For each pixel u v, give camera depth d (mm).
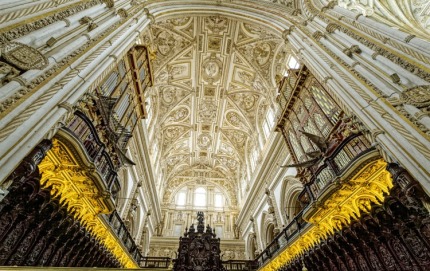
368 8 7633
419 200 3676
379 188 5648
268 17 11594
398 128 4176
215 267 9430
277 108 14477
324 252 8312
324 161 6953
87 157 5121
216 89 18500
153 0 10734
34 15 4582
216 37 15391
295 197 11961
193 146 23344
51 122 3916
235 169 23812
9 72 3812
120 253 10469
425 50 4926
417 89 4438
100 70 5578
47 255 5980
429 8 6711
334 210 6758
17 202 4664
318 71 6867
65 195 5789
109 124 7305
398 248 5758
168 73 16609
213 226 21797
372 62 5832
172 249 19641
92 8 6844
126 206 12297
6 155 3143
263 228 15578
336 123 6973
